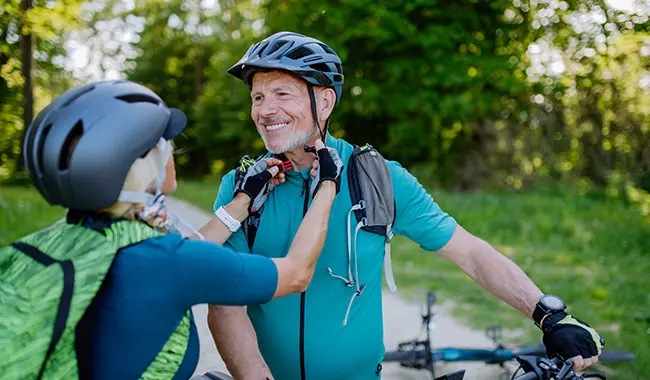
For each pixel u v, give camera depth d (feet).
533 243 27.99
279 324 6.25
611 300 18.22
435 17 55.16
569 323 6.00
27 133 4.62
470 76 51.75
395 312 17.01
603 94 50.62
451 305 17.65
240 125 86.79
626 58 47.42
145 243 4.50
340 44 54.13
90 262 4.26
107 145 4.34
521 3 54.80
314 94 6.31
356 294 6.21
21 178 60.18
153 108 4.67
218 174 109.19
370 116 60.54
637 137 48.44
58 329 4.04
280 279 4.98
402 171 6.60
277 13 60.70
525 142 55.77
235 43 88.74
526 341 14.76
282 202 6.32
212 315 6.14
